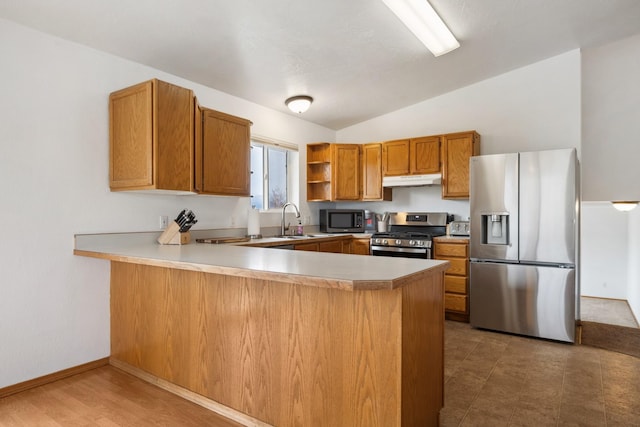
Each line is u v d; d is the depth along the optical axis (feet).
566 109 12.99
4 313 7.49
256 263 5.99
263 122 13.80
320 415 5.79
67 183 8.36
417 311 5.60
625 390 7.74
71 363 8.51
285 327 6.12
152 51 9.16
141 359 8.38
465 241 12.72
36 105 7.87
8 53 7.48
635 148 15.81
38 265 7.95
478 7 9.37
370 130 16.89
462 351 10.06
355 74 12.02
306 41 9.56
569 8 9.97
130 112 8.54
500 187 11.56
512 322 11.41
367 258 6.69
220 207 12.08
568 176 10.55
